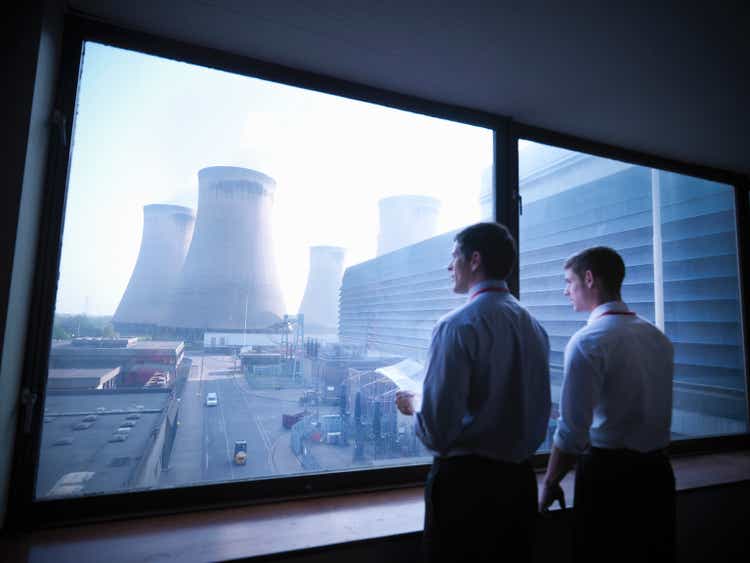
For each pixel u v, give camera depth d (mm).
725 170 1963
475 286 836
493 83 1277
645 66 1172
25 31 818
